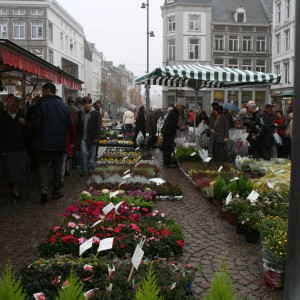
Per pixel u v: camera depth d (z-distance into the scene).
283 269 4.14
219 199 7.00
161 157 16.12
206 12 50.66
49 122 7.66
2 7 44.84
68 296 2.48
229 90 50.34
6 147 7.80
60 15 49.03
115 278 3.54
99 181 8.99
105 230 5.02
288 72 40.91
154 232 5.02
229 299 2.44
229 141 14.31
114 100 82.50
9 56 7.13
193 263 4.89
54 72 11.12
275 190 6.56
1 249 5.32
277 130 14.11
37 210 7.25
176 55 51.06
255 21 52.16
